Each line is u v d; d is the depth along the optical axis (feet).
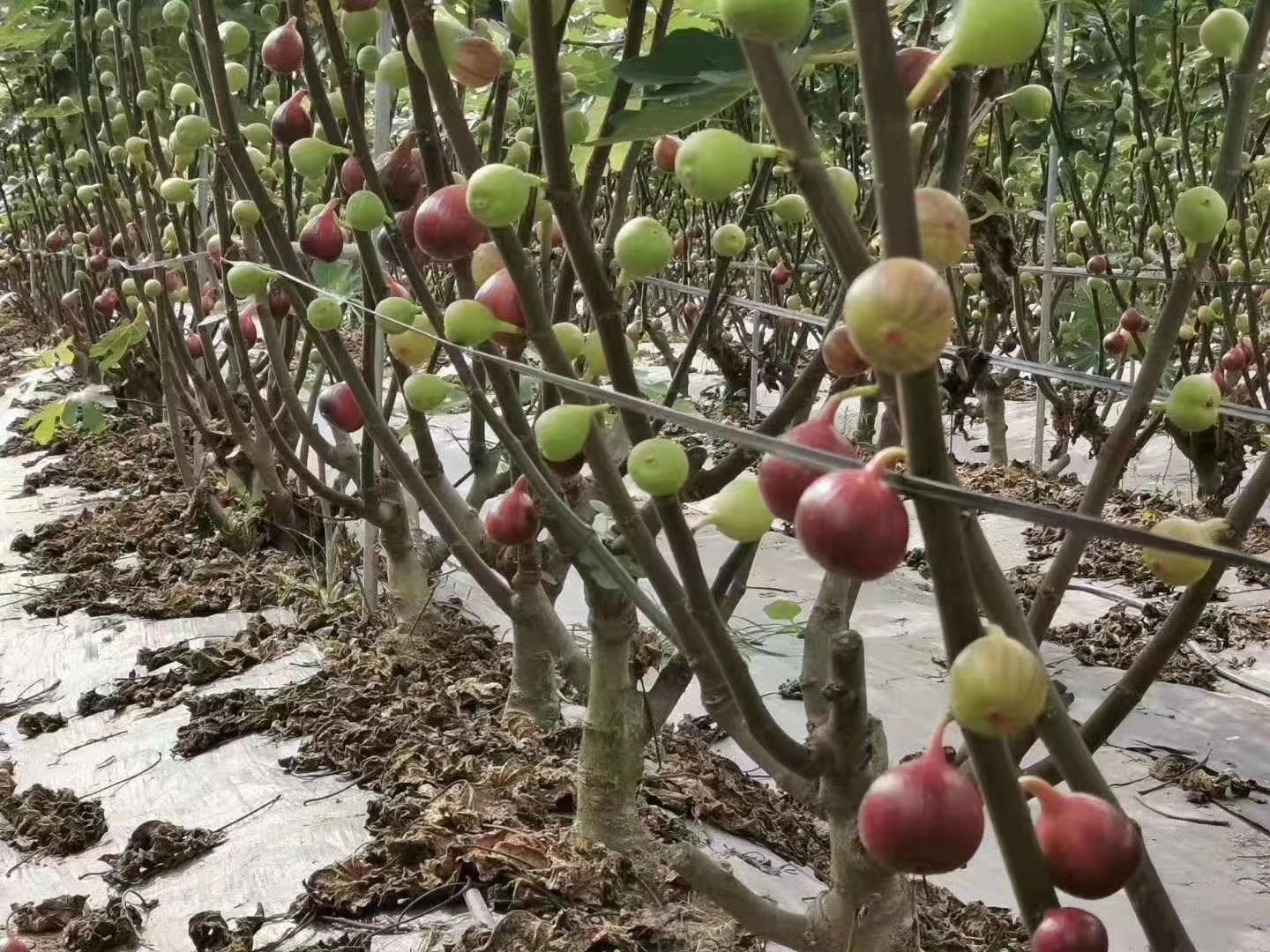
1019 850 1.99
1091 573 13.04
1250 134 15.46
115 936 5.59
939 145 4.87
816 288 21.80
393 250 4.37
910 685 9.85
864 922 3.92
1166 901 2.31
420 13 3.10
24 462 16.28
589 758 5.69
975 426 21.09
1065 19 14.24
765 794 7.41
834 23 2.95
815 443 2.16
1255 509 2.53
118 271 14.10
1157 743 9.05
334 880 5.74
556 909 5.40
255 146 7.79
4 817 6.91
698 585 2.72
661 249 2.71
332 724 7.65
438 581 10.00
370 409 6.06
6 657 9.72
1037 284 19.30
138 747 7.83
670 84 2.71
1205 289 14.33
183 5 7.13
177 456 13.21
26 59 16.75
